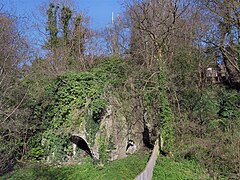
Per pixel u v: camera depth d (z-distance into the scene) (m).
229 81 19.47
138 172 13.48
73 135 16.91
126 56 22.48
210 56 19.66
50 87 17.69
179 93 17.94
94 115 16.53
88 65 26.27
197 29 19.34
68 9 29.02
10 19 17.05
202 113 16.70
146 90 17.28
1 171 14.59
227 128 14.84
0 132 14.77
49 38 28.28
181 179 12.31
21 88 16.81
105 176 13.23
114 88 17.53
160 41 17.33
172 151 14.89
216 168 12.87
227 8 17.17
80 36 28.95
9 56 16.11
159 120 16.19
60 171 14.86
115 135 16.48
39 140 17.42
